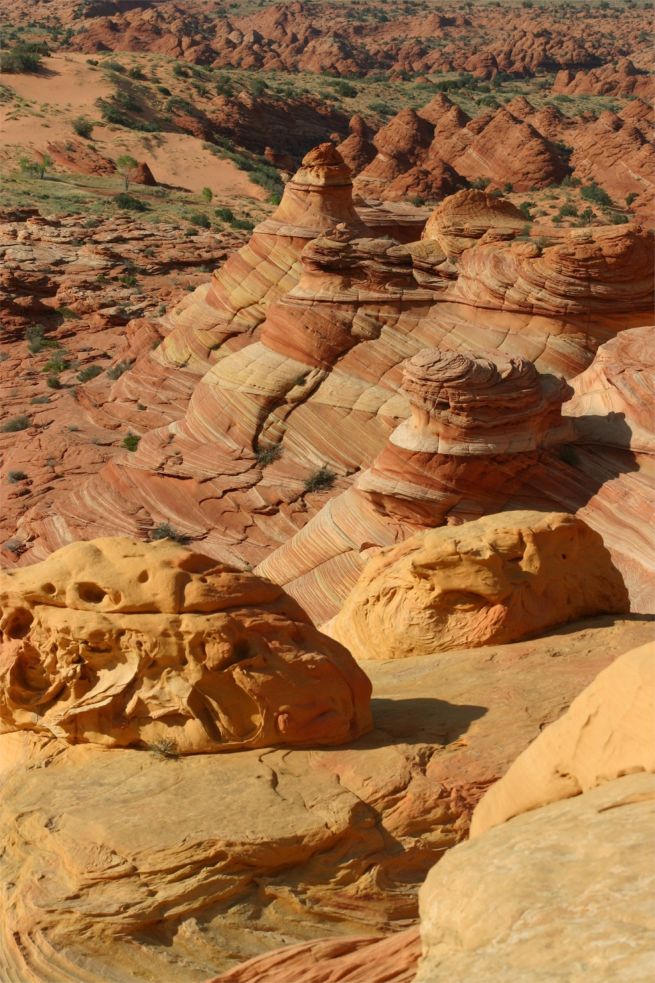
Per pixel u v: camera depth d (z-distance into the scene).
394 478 26.88
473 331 34.25
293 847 8.40
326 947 7.43
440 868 5.79
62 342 58.19
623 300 33.50
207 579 9.83
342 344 35.28
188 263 68.94
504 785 6.73
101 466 38.84
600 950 4.43
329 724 9.80
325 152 41.88
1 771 9.95
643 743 5.75
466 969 4.77
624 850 5.03
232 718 9.55
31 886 8.13
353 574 27.03
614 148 111.62
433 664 12.63
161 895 7.97
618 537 24.67
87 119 117.00
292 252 42.50
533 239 35.19
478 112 169.25
